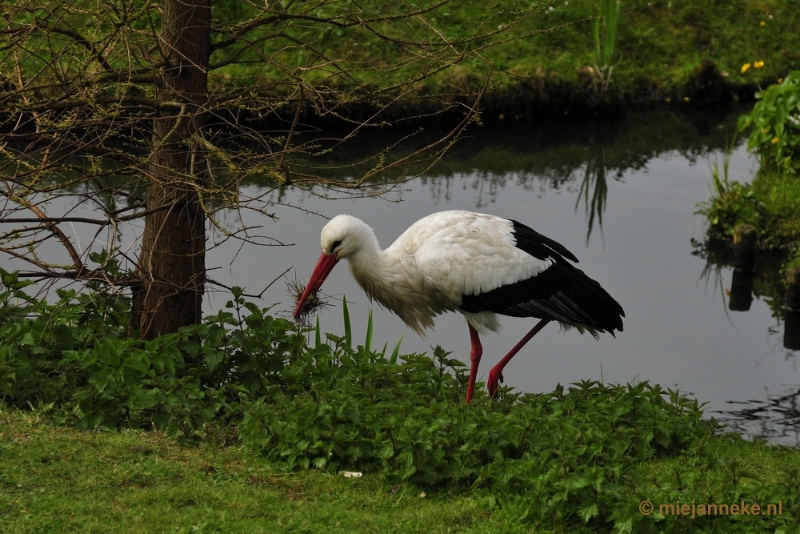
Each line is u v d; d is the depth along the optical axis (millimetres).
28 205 8930
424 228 11969
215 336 10281
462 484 8383
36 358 10039
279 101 10750
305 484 8180
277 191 20953
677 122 27703
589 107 26578
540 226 20250
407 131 24109
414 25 24188
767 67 30078
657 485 8430
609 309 11656
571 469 7926
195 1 10125
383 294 12016
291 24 11039
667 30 30188
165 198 10461
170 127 10352
